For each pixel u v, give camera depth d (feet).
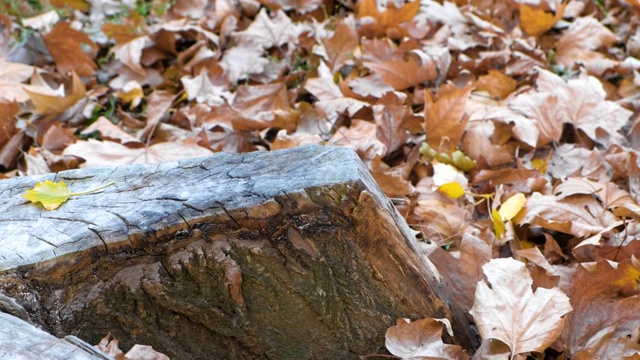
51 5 12.03
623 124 9.13
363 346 7.32
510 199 8.36
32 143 9.53
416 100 9.62
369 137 9.02
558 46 10.25
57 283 6.90
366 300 7.20
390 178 8.47
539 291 7.27
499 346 7.24
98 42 11.14
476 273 7.64
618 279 7.51
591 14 11.00
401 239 7.11
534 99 9.27
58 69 10.44
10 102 9.29
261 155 7.29
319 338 7.27
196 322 7.14
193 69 10.31
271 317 7.18
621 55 10.19
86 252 6.89
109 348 6.90
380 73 9.62
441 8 10.75
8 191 7.27
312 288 7.13
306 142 8.96
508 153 9.04
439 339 7.21
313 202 6.96
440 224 8.38
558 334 7.15
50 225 7.00
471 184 8.81
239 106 9.78
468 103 9.50
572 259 8.17
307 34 10.69
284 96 9.79
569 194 8.35
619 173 8.68
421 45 10.29
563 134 9.35
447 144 9.07
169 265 7.00
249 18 11.43
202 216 6.95
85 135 9.76
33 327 6.63
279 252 7.05
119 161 8.91
